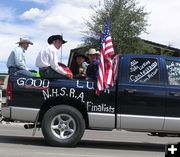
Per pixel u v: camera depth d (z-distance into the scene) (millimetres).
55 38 10031
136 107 9680
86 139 12117
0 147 9492
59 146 9750
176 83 9844
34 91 9797
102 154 9133
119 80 9781
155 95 9688
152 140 12844
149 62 9906
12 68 10562
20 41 10727
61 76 9914
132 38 40094
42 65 9945
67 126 9750
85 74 11500
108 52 9906
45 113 9719
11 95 9812
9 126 16094
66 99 9812
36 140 10969
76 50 39250
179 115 9672
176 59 9984
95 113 9703
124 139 12750
